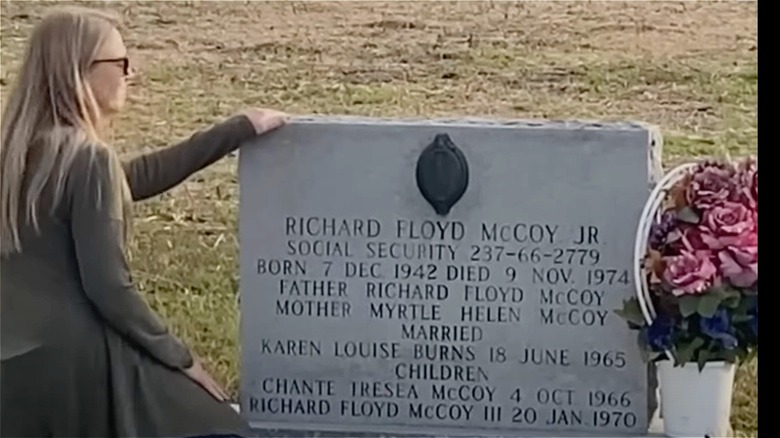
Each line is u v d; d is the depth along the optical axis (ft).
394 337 12.92
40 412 12.55
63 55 12.57
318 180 12.84
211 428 12.71
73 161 12.47
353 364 13.00
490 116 20.67
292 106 20.83
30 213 12.49
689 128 20.30
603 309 12.68
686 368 12.47
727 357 12.32
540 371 12.81
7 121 12.64
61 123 12.61
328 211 12.86
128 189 12.70
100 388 12.58
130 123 20.45
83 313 12.60
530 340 12.78
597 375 12.76
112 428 12.61
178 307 17.65
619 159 12.53
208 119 20.62
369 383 13.01
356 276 12.89
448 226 12.74
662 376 12.64
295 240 12.92
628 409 12.76
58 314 12.55
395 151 12.73
